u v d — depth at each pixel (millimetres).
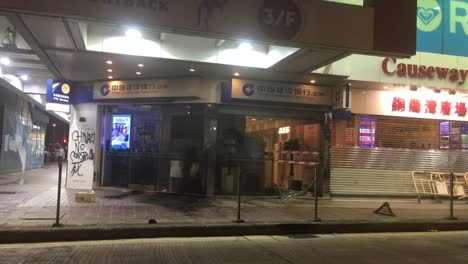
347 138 14547
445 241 8953
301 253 7469
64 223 8617
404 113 14703
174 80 13766
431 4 14984
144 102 14328
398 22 9953
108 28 10938
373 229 10133
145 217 9672
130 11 8305
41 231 7941
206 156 13578
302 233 9602
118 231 8383
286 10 9203
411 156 15086
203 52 11750
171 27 8539
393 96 14656
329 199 14141
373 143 14773
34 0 7801
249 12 8984
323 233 9703
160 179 14469
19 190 13859
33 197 12211
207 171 13578
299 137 14680
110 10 8195
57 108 15836
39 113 26891
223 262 6680
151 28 8602
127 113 15219
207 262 6648
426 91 14781
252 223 9391
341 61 12805
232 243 8234
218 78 13570
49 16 8047
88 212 10039
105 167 15430
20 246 7504
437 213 11969
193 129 13922
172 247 7707
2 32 11250
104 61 11758
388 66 13594
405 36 9984
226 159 13875
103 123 15539
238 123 14031
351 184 14492
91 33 10812
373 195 14641
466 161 15547
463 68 14594
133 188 14914
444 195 14586
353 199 14398
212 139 13633
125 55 11062
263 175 14305
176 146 14242
